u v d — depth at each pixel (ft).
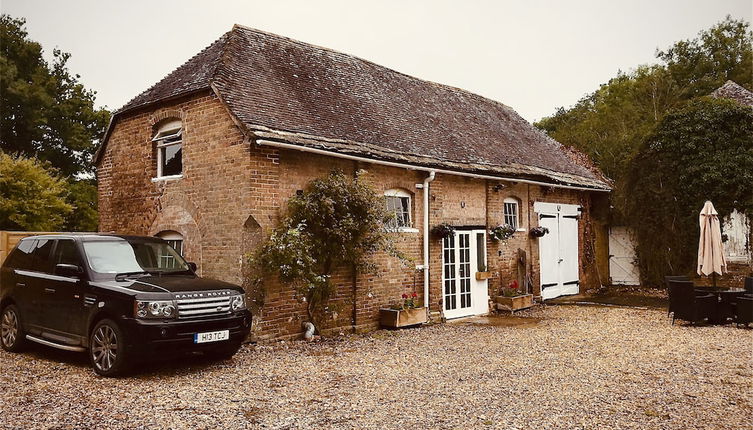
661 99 95.20
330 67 45.73
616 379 23.02
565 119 132.05
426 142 43.21
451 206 43.34
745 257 52.90
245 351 28.43
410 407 19.01
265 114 32.48
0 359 26.40
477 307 45.37
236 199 31.04
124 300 22.47
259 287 30.37
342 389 21.33
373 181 37.04
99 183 42.39
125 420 17.29
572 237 60.18
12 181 64.95
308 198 32.07
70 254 26.20
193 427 16.74
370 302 36.94
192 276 27.32
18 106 91.76
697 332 34.71
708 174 53.16
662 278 57.82
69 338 24.84
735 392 20.99
